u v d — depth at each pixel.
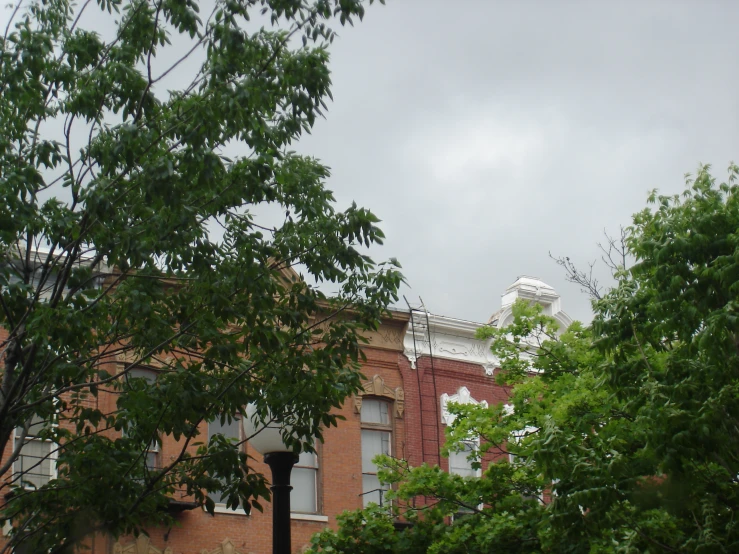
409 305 27.92
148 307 12.09
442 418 28.25
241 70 12.54
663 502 12.66
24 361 12.89
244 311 12.39
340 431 26.58
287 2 12.32
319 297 13.18
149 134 12.55
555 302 31.33
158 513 13.72
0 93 12.99
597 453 13.72
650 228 14.65
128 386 13.09
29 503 12.93
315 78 12.45
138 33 13.29
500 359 20.92
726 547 12.59
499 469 18.77
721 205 14.33
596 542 15.24
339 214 12.84
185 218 11.93
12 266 12.56
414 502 23.09
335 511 25.77
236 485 13.08
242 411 13.02
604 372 14.52
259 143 12.33
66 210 12.12
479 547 17.91
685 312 13.66
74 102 12.61
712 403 12.50
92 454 12.95
